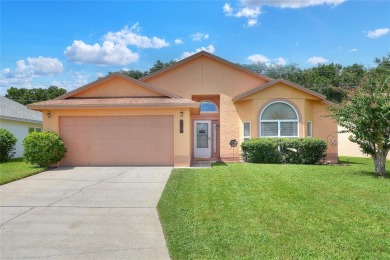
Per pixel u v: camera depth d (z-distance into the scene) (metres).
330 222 6.06
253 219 6.31
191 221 6.29
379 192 8.48
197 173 11.79
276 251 4.80
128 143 14.42
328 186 9.22
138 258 4.83
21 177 11.28
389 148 11.30
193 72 17.86
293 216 6.44
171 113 14.35
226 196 8.15
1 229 6.09
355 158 21.78
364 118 11.17
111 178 11.30
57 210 7.37
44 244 5.37
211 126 19.81
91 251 5.09
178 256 4.75
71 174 12.13
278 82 16.59
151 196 8.69
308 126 17.34
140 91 15.99
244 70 17.69
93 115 14.40
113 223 6.46
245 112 17.50
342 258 4.55
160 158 14.38
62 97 15.73
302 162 15.40
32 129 23.80
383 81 11.13
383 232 5.55
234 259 4.57
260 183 9.66
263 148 15.49
